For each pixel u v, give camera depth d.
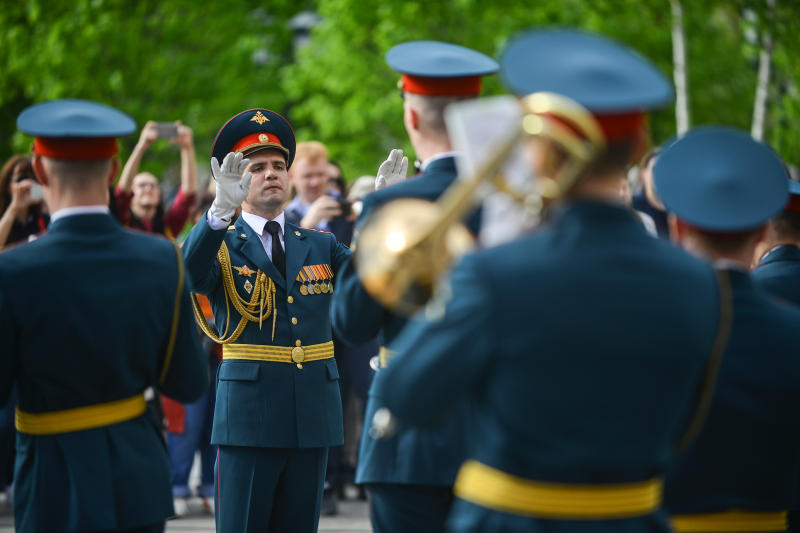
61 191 10.11
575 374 6.87
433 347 6.92
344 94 49.12
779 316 8.69
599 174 7.18
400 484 11.09
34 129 9.93
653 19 39.28
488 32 45.66
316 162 22.73
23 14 49.28
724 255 8.80
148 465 10.23
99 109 10.38
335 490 21.70
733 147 8.82
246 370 14.28
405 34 45.97
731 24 45.81
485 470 7.21
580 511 6.98
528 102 6.98
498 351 6.92
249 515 14.09
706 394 7.60
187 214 23.61
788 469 8.77
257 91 54.69
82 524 9.73
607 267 7.03
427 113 10.95
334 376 14.85
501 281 6.91
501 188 7.11
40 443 9.97
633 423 6.98
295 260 14.84
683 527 8.74
